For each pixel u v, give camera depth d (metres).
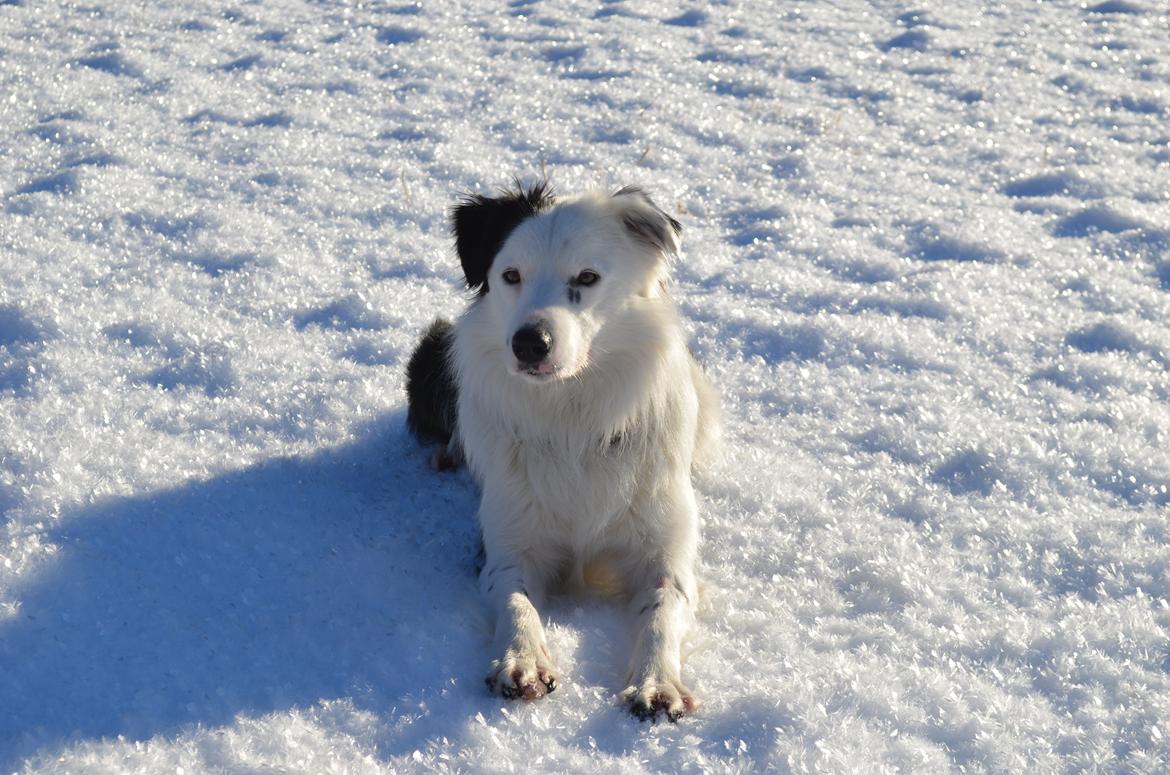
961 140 4.04
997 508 2.42
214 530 2.34
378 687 2.13
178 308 2.86
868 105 4.38
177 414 2.58
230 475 2.45
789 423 2.63
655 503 2.33
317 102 4.21
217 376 2.68
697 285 3.03
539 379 2.25
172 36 4.96
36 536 2.31
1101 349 2.80
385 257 3.08
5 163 3.49
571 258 2.28
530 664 2.14
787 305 2.96
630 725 2.10
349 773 2.04
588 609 2.31
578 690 2.15
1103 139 4.02
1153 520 2.39
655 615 2.22
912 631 2.22
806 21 5.59
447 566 2.36
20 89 4.18
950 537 2.37
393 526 2.40
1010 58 5.00
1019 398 2.66
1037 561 2.33
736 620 2.25
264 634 2.20
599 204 2.33
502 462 2.34
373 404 2.64
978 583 2.30
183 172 3.49
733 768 2.05
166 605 2.23
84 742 2.06
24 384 2.62
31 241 3.04
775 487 2.47
